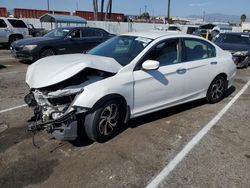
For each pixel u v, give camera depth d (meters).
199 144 4.29
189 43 5.45
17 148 4.09
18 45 11.32
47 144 4.21
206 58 5.81
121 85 4.22
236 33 12.60
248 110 5.91
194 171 3.58
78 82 3.98
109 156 3.88
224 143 4.35
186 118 5.32
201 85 5.73
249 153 4.07
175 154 3.98
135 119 5.16
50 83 3.85
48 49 11.35
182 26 33.72
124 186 3.27
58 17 24.78
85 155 3.90
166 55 4.99
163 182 3.35
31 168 3.60
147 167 3.65
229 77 6.40
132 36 5.18
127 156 3.89
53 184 3.30
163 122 5.09
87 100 3.83
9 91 7.05
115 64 4.36
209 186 3.30
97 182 3.33
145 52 4.64
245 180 3.44
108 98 4.05
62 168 3.60
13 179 3.38
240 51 10.97
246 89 7.73
